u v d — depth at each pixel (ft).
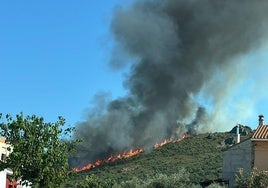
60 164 117.50
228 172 184.34
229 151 185.68
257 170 164.96
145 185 225.15
